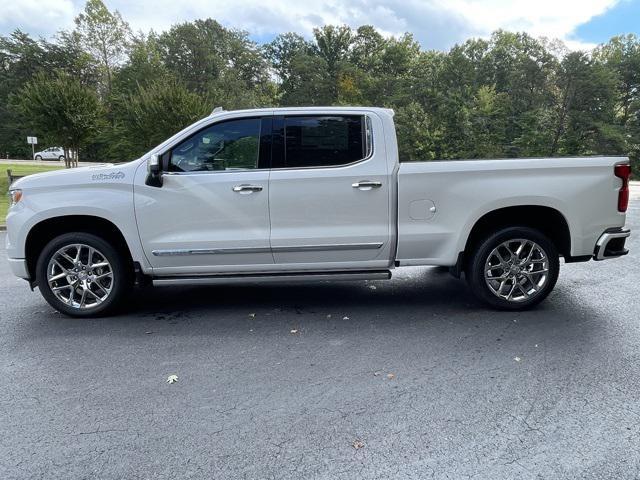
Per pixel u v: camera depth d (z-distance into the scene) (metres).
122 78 47.25
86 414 2.93
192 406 3.01
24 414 2.94
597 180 4.48
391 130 4.48
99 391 3.22
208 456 2.51
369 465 2.42
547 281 4.66
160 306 5.08
